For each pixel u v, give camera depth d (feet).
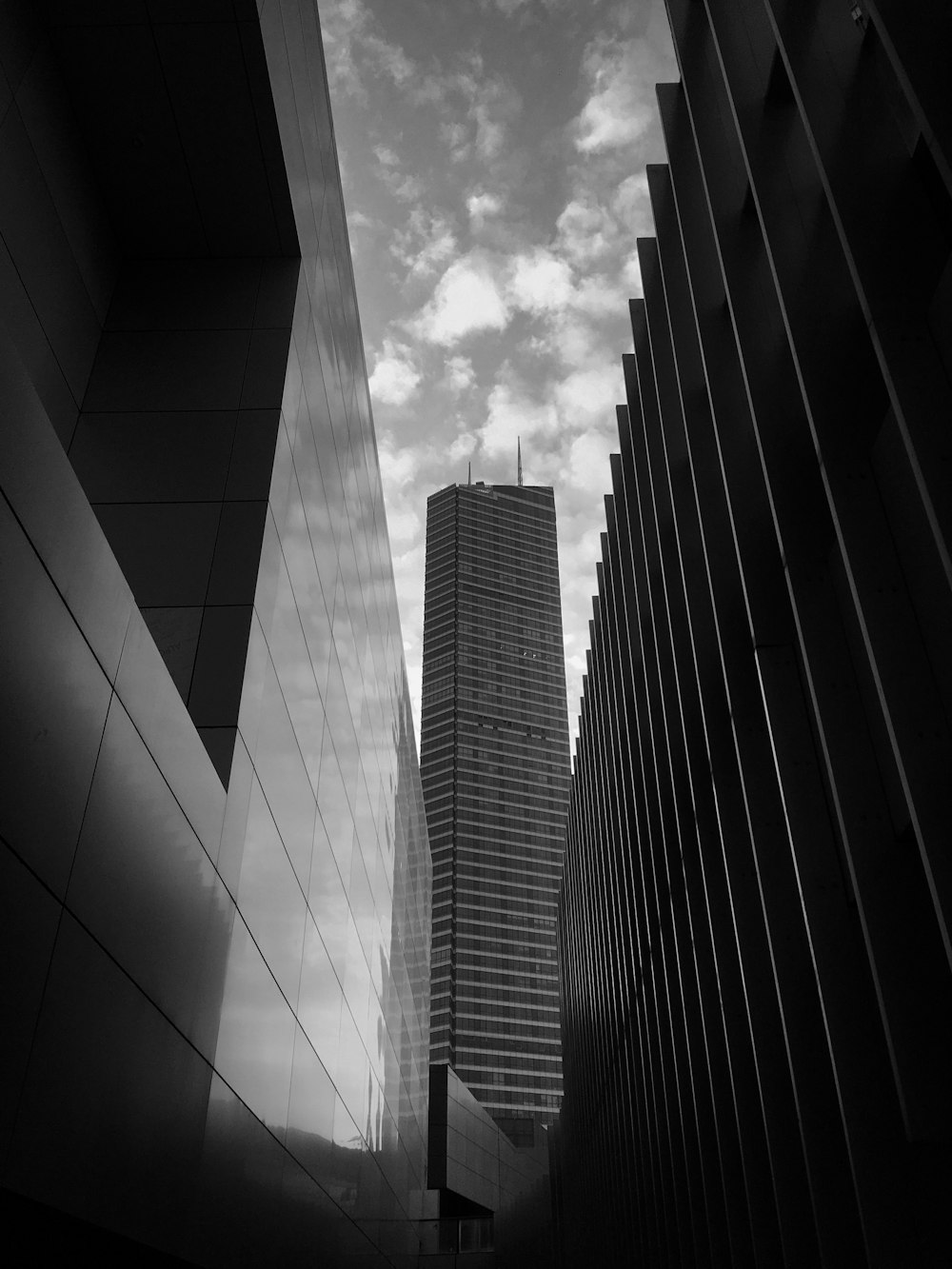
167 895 35.12
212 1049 40.09
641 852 79.77
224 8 51.01
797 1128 42.52
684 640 62.49
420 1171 141.08
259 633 47.32
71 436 51.90
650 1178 80.59
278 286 60.03
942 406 27.32
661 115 57.88
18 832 24.31
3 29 46.52
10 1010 23.67
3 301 45.44
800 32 35.40
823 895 36.42
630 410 79.36
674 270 60.75
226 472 50.75
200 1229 37.88
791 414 40.14
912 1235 31.04
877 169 31.65
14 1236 29.94
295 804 56.34
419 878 147.95
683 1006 62.80
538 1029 597.11
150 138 55.62
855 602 30.76
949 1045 28.89
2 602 23.97
